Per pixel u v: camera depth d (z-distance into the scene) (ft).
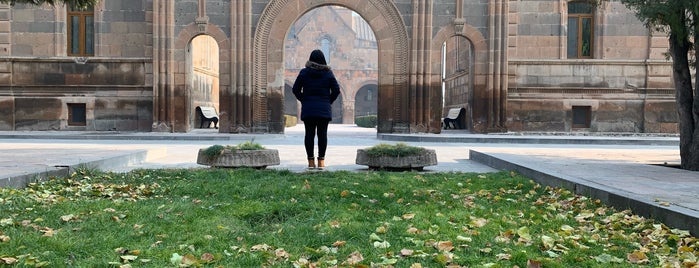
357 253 14.75
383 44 80.74
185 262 13.99
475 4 80.59
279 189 24.72
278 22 80.23
